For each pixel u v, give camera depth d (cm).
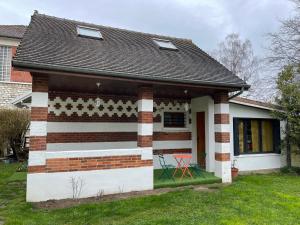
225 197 703
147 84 824
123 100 1066
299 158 1212
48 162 687
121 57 877
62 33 950
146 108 820
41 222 522
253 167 1142
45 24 995
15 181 905
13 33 1919
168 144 1113
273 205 636
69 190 705
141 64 858
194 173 980
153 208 614
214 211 591
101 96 1029
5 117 1420
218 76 930
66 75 709
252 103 1161
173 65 934
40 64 642
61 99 969
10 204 643
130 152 789
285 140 1176
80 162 723
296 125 1104
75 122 980
